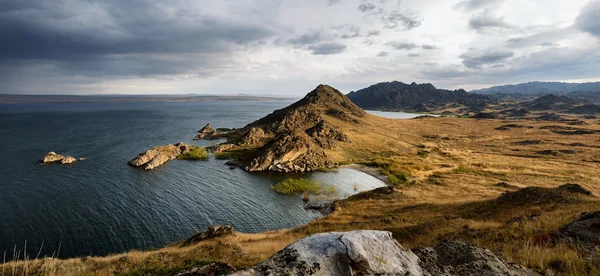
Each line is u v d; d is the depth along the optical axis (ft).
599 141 422.41
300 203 202.90
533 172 254.88
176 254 71.77
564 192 117.70
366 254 19.90
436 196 183.93
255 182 252.83
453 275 21.22
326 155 328.49
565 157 329.31
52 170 266.98
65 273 53.36
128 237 151.43
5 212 174.70
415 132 558.97
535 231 59.93
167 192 221.25
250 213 186.19
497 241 58.13
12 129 554.05
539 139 455.63
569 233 47.19
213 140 469.57
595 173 250.78
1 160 299.38
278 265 18.94
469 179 234.58
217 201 205.77
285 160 301.02
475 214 121.60
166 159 318.86
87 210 182.09
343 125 535.60
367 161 325.83
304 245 20.86
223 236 112.47
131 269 55.42
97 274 53.16
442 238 74.23
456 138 490.08
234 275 17.79
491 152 373.81
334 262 19.24
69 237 148.87
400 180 249.34
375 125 597.11
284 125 489.67
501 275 21.93
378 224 124.36
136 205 193.47
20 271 52.75
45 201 193.77
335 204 193.26
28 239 145.28
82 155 328.29
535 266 31.53
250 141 416.67
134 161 296.51
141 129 580.30
